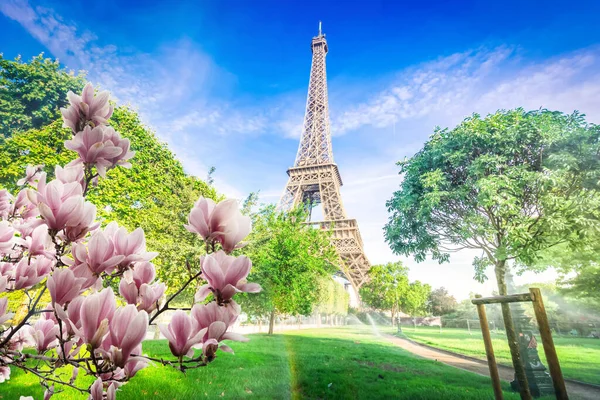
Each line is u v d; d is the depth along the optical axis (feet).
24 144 43.80
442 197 34.71
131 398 17.83
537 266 48.37
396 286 157.17
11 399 14.61
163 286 3.30
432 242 38.24
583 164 28.78
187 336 2.45
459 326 175.11
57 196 2.99
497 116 32.55
